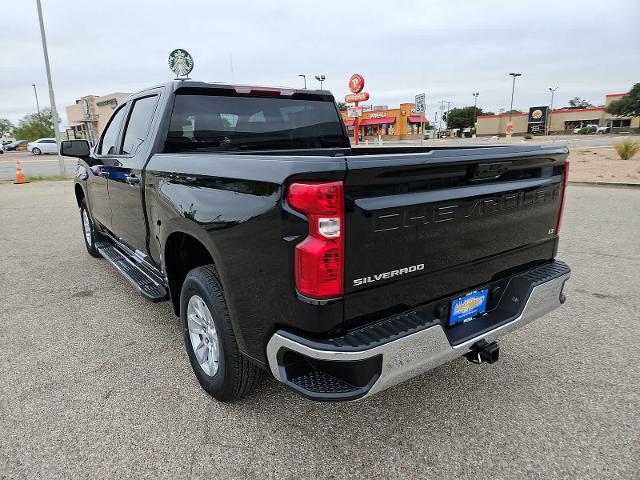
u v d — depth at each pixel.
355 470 2.25
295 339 1.97
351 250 1.91
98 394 2.89
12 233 7.78
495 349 2.42
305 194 1.83
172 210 2.80
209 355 2.81
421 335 2.06
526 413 2.68
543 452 2.36
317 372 2.10
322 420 2.63
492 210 2.43
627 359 3.29
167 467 2.27
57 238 7.37
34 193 13.62
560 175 2.87
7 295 4.70
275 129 3.91
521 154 2.48
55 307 4.36
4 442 2.44
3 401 2.81
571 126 88.81
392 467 2.27
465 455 2.34
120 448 2.40
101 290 4.83
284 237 1.93
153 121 3.41
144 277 3.86
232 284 2.26
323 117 4.21
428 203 2.11
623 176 14.22
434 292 2.27
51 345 3.57
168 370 3.18
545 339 3.60
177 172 2.77
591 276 5.04
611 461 2.29
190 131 3.43
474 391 2.91
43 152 40.97
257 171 2.06
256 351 2.23
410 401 2.81
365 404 2.78
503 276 2.65
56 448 2.39
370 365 1.97
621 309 4.15
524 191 2.59
